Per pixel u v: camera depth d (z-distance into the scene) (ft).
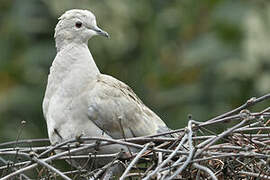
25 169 30.86
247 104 32.50
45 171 33.53
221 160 33.78
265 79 49.11
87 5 51.60
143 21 54.19
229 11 50.55
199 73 51.72
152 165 32.60
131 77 53.67
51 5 51.11
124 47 52.85
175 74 52.95
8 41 51.78
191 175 33.17
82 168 33.58
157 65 53.62
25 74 51.06
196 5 53.52
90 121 37.60
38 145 50.14
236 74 49.73
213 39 51.31
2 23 52.60
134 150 36.47
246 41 49.42
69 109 37.42
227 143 33.86
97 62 52.39
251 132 34.63
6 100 49.93
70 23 39.63
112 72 53.42
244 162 33.63
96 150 32.73
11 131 49.08
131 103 38.40
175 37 54.19
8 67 51.01
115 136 37.93
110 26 51.83
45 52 51.37
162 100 52.60
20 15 52.01
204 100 51.16
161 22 54.34
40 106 50.42
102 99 37.81
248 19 49.85
